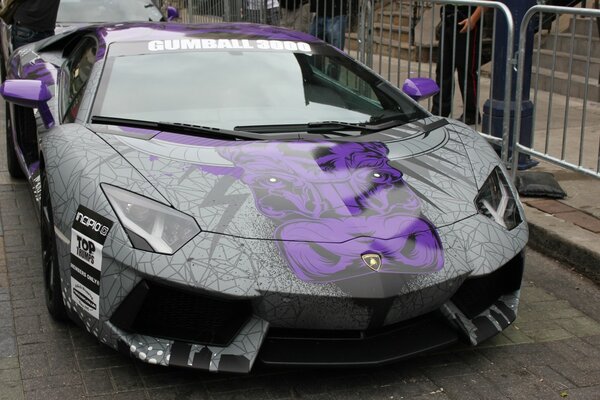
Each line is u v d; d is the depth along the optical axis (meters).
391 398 2.80
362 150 3.25
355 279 2.60
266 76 3.78
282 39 4.15
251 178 2.92
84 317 2.83
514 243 3.05
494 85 5.47
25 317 3.40
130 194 2.79
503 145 5.25
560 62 8.16
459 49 6.22
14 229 4.62
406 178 3.10
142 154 3.04
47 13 6.98
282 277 2.58
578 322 3.52
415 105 4.01
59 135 3.28
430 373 2.99
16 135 5.07
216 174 2.93
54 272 3.16
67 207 2.92
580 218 4.60
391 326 2.83
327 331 2.73
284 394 2.80
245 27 4.38
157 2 9.35
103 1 8.26
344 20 7.23
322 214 2.79
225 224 2.70
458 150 3.49
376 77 4.14
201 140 3.21
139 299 2.63
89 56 4.04
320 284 2.58
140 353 2.64
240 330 2.65
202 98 3.55
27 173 4.41
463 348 3.21
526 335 3.37
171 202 2.76
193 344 2.67
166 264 2.58
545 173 5.27
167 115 3.42
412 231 2.81
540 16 4.91
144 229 2.67
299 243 2.66
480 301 3.06
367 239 2.72
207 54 3.88
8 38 7.87
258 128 3.39
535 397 2.84
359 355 2.72
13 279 3.86
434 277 2.71
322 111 3.62
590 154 5.92
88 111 3.44
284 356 2.68
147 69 3.71
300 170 3.01
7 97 3.96
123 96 3.51
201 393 2.79
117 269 2.65
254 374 2.93
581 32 8.03
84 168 2.96
